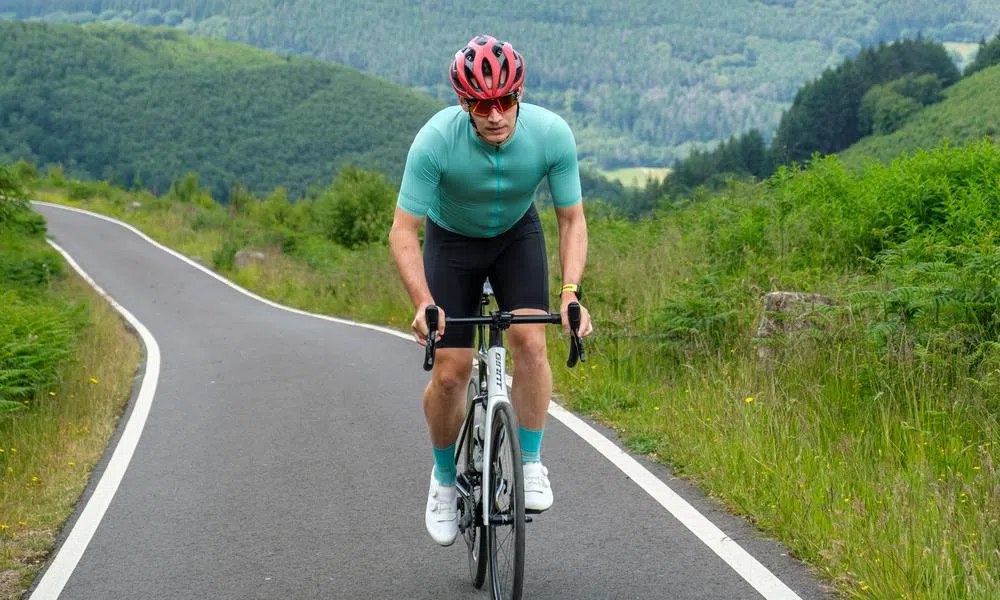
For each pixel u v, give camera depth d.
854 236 10.55
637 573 4.36
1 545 5.46
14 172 20.36
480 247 4.22
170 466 7.19
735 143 100.69
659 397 7.55
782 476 5.16
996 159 10.64
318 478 6.53
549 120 4.06
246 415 8.96
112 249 39.38
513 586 3.62
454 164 3.96
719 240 11.98
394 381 10.21
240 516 5.78
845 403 6.41
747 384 6.97
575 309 3.74
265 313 20.78
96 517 5.93
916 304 6.64
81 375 11.34
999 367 6.03
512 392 4.16
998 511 4.27
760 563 4.33
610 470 6.03
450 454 4.42
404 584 4.51
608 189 194.88
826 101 112.69
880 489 4.81
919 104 97.56
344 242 37.72
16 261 23.30
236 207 53.88
